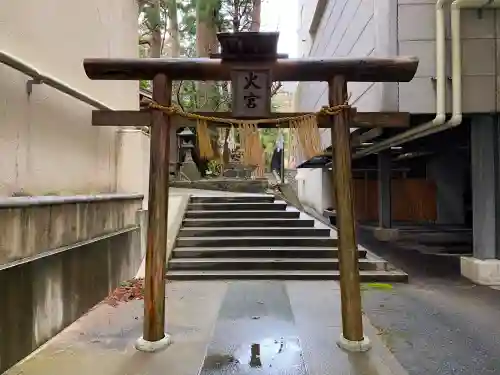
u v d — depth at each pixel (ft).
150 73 13.34
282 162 56.13
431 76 19.22
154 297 12.91
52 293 13.34
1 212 10.70
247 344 13.06
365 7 22.30
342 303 13.06
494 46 19.39
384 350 12.62
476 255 22.61
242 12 50.55
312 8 40.22
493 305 17.63
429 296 19.13
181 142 57.82
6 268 10.76
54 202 13.37
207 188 47.50
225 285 20.93
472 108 19.40
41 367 11.23
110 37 21.39
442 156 46.83
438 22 18.79
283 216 30.30
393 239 37.70
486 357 12.14
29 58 13.28
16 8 12.52
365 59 12.98
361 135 25.31
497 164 21.57
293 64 13.08
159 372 11.08
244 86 13.19
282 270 23.20
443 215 47.14
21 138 12.66
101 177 19.43
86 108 17.74
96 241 17.03
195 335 13.87
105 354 12.20
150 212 13.12
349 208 12.93
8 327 10.82
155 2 44.62
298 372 11.12
